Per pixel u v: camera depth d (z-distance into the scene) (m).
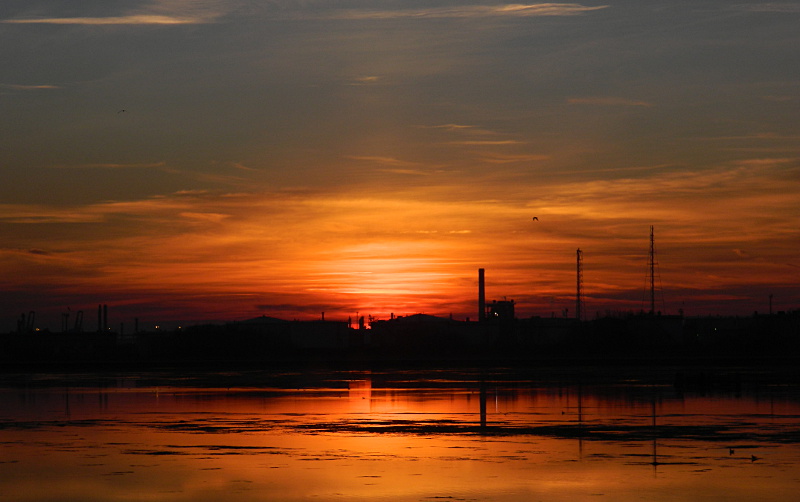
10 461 29.38
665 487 24.98
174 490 24.89
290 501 23.59
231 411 44.91
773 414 41.88
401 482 25.84
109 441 33.94
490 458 29.75
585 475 26.67
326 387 63.00
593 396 52.62
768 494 24.09
